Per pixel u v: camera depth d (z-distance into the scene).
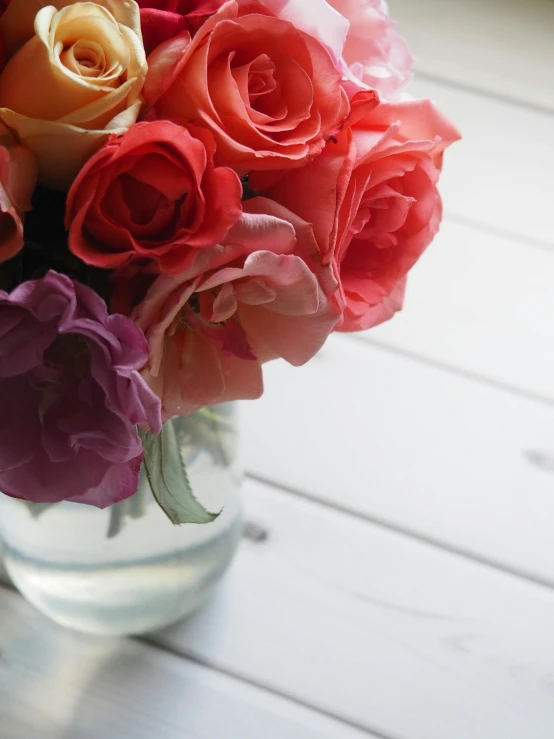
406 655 0.89
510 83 1.38
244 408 1.03
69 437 0.63
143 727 0.85
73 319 0.59
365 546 0.94
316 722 0.86
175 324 0.67
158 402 0.60
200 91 0.62
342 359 1.09
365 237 0.72
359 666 0.88
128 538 0.79
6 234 0.61
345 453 1.00
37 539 0.80
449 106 1.35
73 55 0.61
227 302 0.65
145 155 0.61
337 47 0.66
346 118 0.65
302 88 0.64
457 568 0.94
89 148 0.61
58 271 0.65
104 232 0.61
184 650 0.88
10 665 0.87
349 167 0.65
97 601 0.83
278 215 0.64
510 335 1.12
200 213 0.61
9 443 0.64
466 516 0.97
